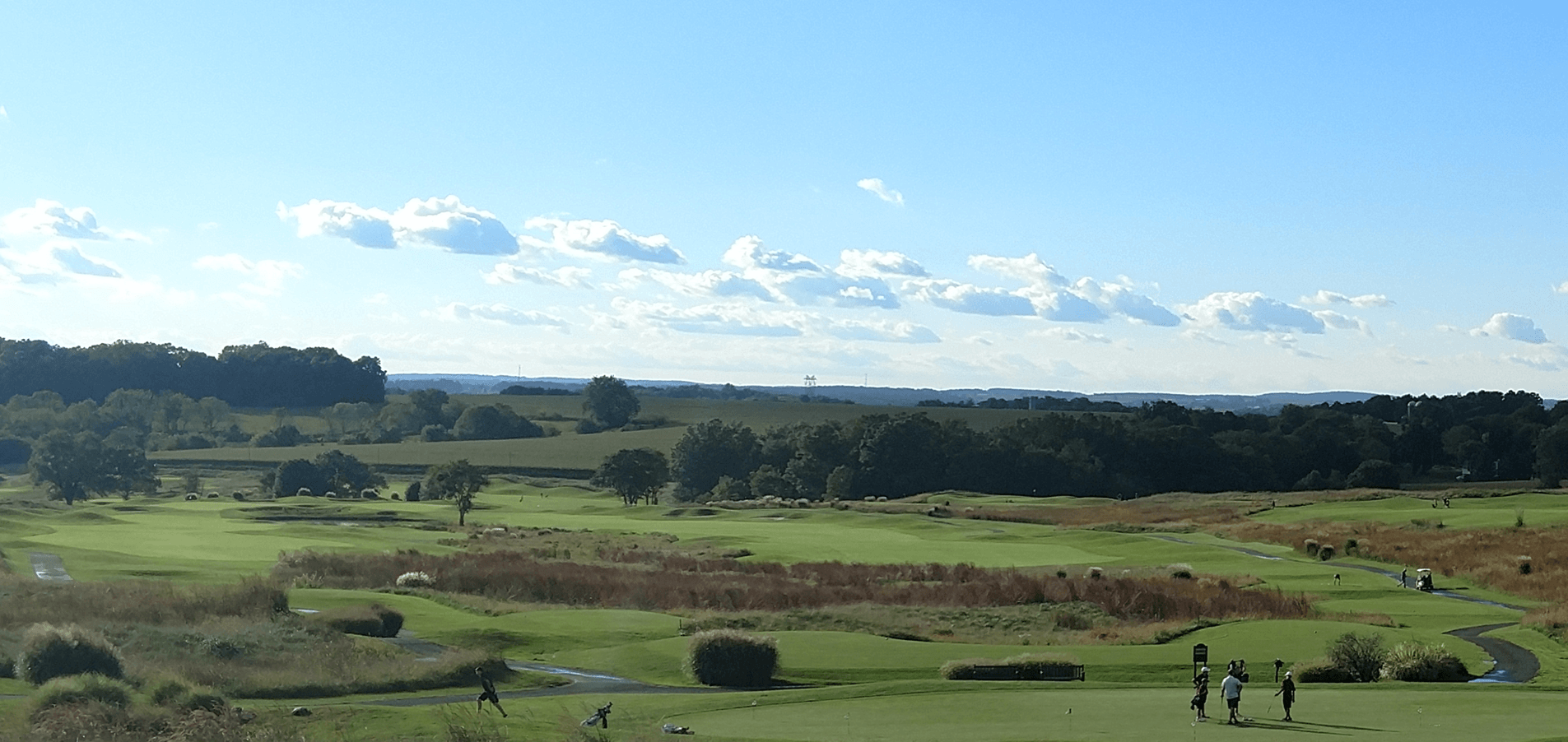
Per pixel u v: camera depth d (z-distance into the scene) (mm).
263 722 31953
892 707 33219
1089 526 123625
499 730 30766
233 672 39781
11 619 47781
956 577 76312
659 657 44406
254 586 54812
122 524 115875
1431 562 83188
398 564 76688
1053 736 27594
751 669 40656
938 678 41062
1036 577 70875
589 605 65688
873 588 68000
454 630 51719
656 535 113438
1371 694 34281
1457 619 56469
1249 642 46094
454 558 81812
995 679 40312
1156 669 41531
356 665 41500
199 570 75125
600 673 43344
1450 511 121250
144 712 32250
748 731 29625
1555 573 72688
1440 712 30422
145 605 51438
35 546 87938
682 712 33656
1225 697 29594
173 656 41812
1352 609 62156
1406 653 40562
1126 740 26906
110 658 37375
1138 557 95188
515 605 62125
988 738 27734
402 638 51094
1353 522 113625
